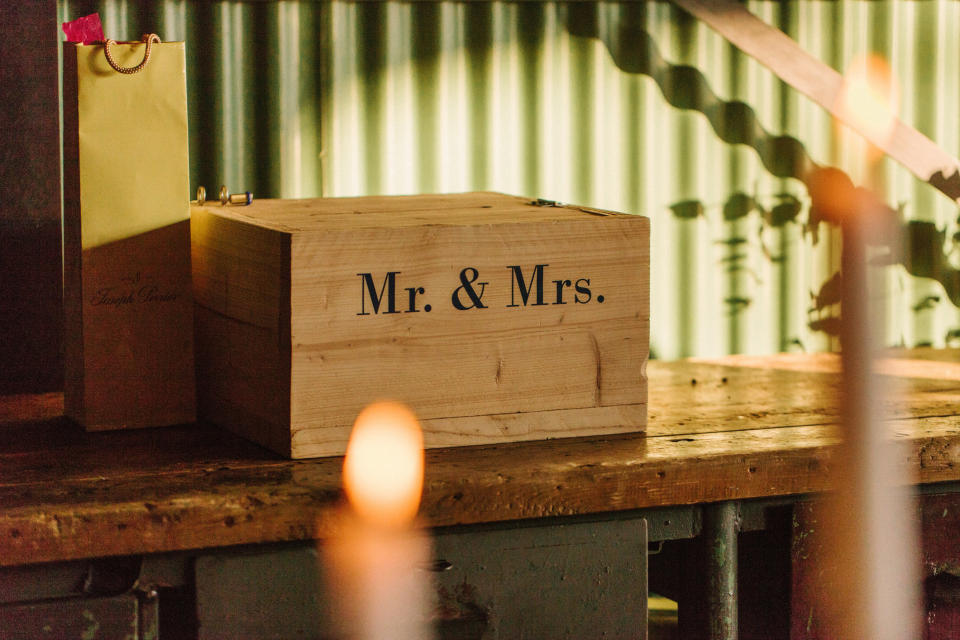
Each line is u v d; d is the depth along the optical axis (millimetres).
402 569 1704
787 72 2840
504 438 1866
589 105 2830
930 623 2010
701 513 1905
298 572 1660
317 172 2660
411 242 1761
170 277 1959
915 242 3098
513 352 1852
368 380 1773
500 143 2781
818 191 3014
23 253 2322
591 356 1909
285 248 1701
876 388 2432
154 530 1575
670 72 2873
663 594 2252
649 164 2889
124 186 1912
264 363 1807
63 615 1571
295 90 2625
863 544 1968
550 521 1787
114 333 1940
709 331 2982
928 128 3094
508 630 1772
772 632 2010
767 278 3010
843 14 2994
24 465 1746
